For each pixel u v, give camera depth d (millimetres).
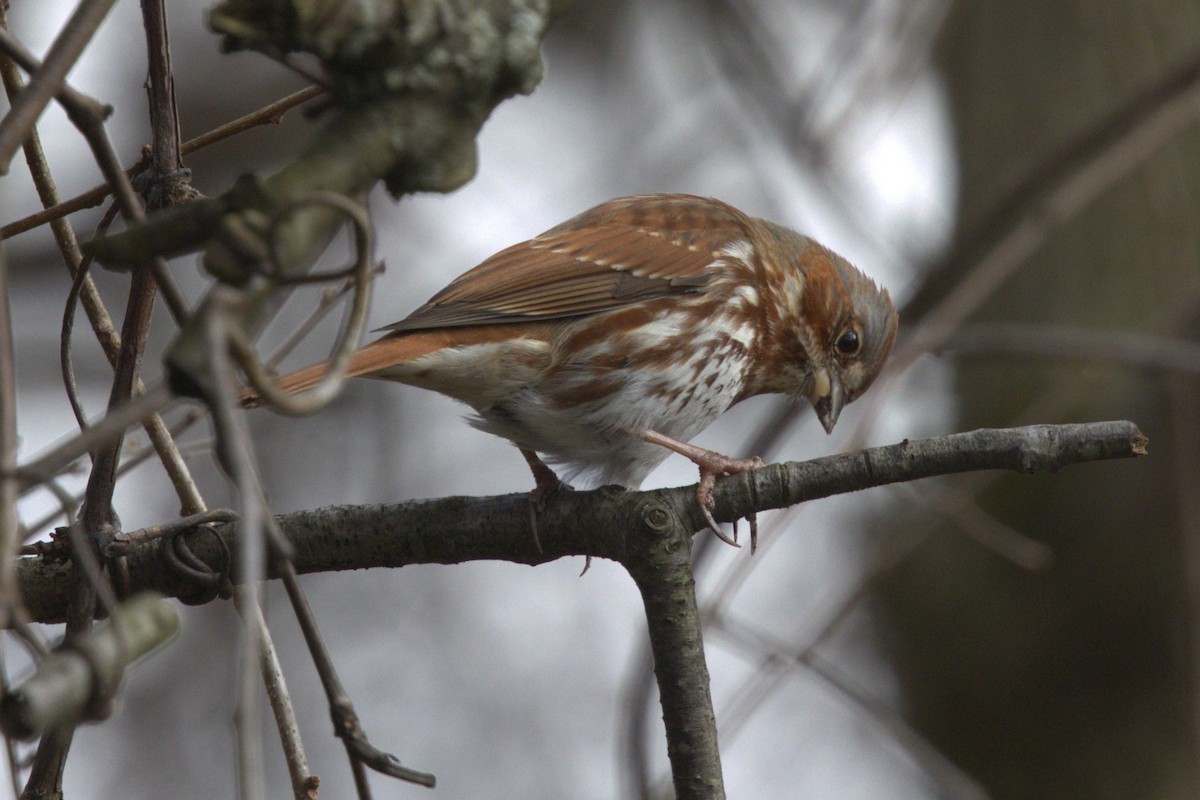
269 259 3883
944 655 13578
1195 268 12367
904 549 10375
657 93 16188
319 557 6434
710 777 5910
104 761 13938
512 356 8180
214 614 14609
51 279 13828
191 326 3828
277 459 15234
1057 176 10773
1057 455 5867
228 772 13938
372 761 4605
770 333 9492
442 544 6418
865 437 9336
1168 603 12656
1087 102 12797
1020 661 13227
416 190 4293
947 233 13266
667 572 6164
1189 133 12516
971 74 13305
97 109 4156
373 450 15359
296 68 4223
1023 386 13133
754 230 9539
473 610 15359
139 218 4227
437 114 4223
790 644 10305
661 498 6328
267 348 14820
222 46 4207
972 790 8609
